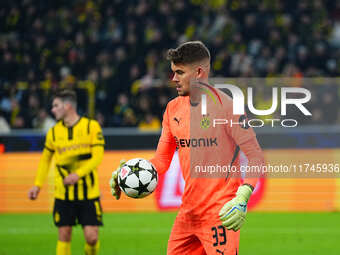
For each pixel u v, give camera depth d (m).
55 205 21.22
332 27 60.78
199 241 13.14
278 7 60.28
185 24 59.41
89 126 21.38
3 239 30.22
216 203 12.62
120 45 57.06
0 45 58.31
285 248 27.48
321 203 39.97
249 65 53.69
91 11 60.78
